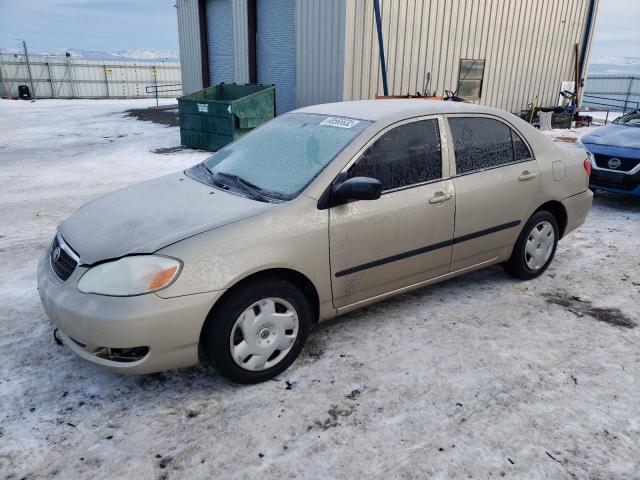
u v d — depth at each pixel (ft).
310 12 39.86
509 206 13.03
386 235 10.83
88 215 10.64
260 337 9.54
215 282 8.70
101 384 9.76
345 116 11.80
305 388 9.66
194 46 56.70
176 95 147.23
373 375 10.06
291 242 9.51
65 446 8.18
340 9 36.99
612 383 9.87
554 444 8.23
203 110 36.73
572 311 12.84
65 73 130.72
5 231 19.04
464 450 8.09
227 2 50.47
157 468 7.75
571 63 56.18
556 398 9.38
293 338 10.01
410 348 11.02
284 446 8.18
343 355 10.75
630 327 12.09
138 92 141.49
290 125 12.52
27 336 11.42
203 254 8.73
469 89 47.16
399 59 40.63
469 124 12.46
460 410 9.04
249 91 41.88
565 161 14.47
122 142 42.65
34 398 9.32
